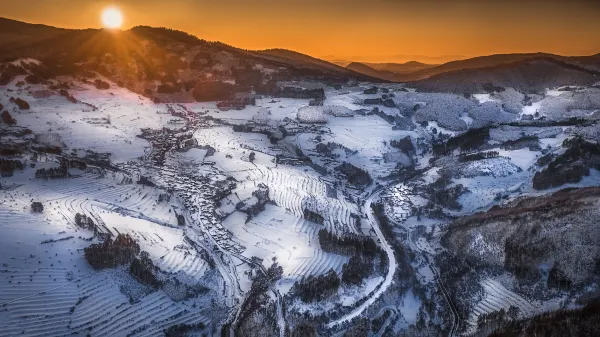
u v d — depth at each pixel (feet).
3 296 411.54
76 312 418.72
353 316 453.99
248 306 459.73
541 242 524.93
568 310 427.74
